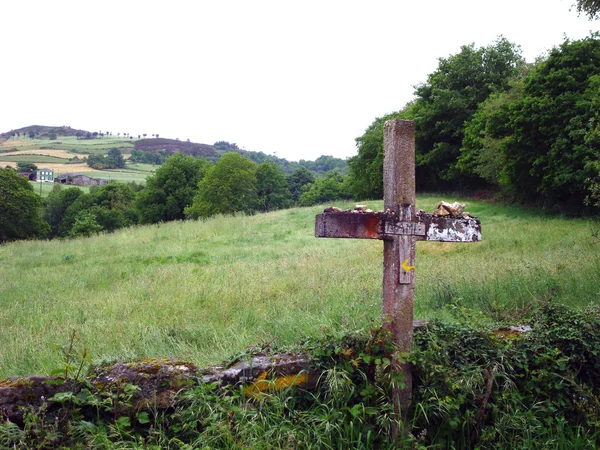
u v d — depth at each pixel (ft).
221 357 17.19
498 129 82.48
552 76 67.15
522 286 25.07
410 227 12.10
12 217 135.44
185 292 32.04
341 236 11.89
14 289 37.70
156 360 11.71
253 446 10.07
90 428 9.89
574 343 13.55
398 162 12.07
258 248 55.52
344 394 11.17
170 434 10.70
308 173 265.75
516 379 12.74
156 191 169.37
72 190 199.93
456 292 25.09
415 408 11.69
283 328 20.65
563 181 62.49
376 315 20.68
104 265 48.80
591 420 12.25
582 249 37.93
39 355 20.39
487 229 57.11
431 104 120.78
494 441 11.59
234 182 152.05
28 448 9.31
